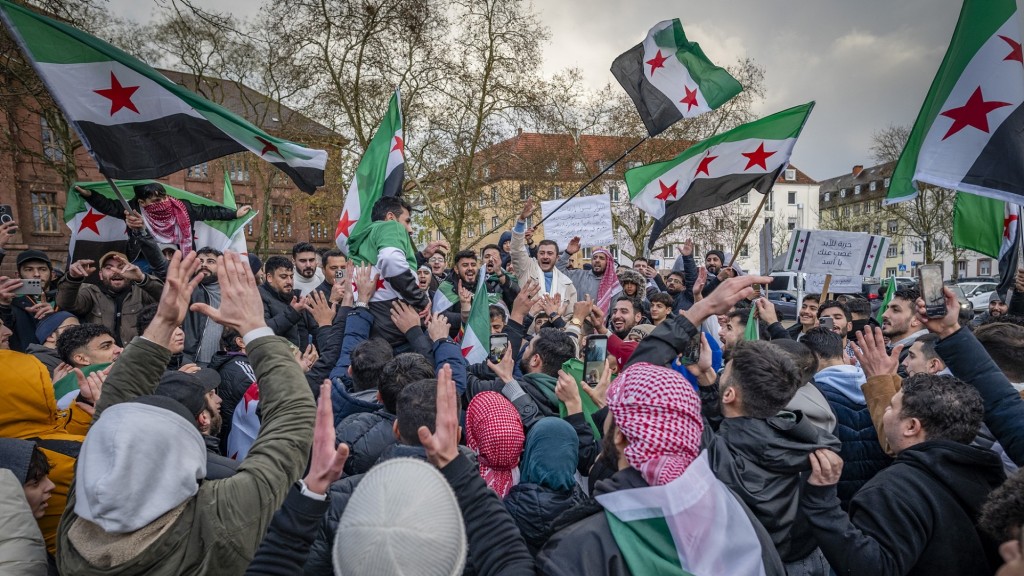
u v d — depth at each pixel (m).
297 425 1.82
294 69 23.45
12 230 5.29
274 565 1.47
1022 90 3.65
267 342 1.89
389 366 2.78
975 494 1.93
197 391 2.59
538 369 3.41
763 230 8.27
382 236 4.11
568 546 1.57
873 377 2.67
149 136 3.92
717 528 1.54
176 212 5.61
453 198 28.20
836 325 5.77
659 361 2.03
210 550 1.59
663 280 9.70
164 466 1.53
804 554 2.33
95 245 5.70
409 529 1.17
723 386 2.31
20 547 1.80
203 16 10.15
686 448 1.61
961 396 2.08
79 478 1.50
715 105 5.88
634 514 1.55
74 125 3.70
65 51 3.66
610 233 9.05
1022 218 5.10
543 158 29.80
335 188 28.20
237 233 6.32
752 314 4.44
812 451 2.02
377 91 24.11
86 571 1.48
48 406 2.46
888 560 1.85
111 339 3.56
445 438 1.64
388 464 1.31
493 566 1.57
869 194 58.97
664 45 5.96
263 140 4.25
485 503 1.63
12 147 18.19
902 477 1.99
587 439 2.69
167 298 1.92
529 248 8.54
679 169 5.95
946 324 2.38
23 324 5.77
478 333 4.50
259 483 1.70
